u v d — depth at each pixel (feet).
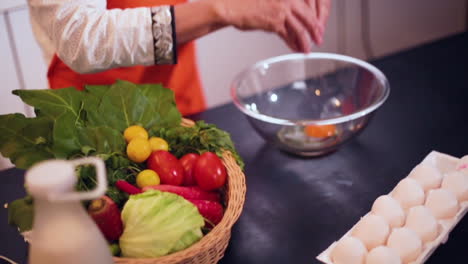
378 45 8.38
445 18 8.65
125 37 3.48
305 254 2.94
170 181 3.06
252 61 7.61
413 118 3.97
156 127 3.33
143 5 4.17
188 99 4.64
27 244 3.07
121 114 3.32
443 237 2.87
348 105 3.93
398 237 2.76
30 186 1.85
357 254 2.71
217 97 7.66
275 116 3.96
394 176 3.44
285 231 3.09
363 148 3.71
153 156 3.09
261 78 4.04
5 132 3.07
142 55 3.58
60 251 1.97
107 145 3.10
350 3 7.83
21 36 6.24
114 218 2.68
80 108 3.26
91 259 2.05
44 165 1.93
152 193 2.75
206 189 3.07
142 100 3.36
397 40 8.48
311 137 3.60
